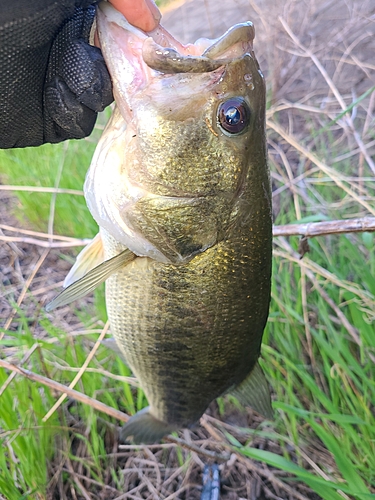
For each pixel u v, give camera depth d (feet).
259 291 0.78
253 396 0.90
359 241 1.33
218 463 1.14
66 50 0.62
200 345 0.79
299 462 1.09
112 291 0.81
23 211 1.61
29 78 0.61
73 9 0.60
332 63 2.03
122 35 0.63
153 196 0.69
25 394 1.07
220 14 2.46
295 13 2.27
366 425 0.98
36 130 0.66
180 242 0.71
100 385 1.19
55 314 1.40
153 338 0.80
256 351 0.86
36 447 1.05
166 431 0.94
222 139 0.67
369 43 2.07
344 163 1.58
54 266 1.54
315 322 1.23
